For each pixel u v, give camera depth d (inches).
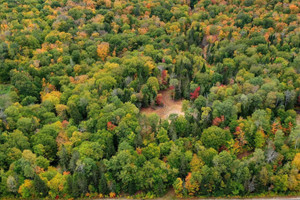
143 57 7367.1
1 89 7111.2
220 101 5920.3
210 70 7022.6
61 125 5610.2
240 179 4584.2
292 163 4650.6
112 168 4707.2
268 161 4761.3
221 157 4596.5
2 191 4704.7
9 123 5684.1
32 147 5236.2
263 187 4603.8
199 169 4645.7
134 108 5718.5
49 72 7249.0
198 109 5797.2
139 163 4766.2
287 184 4530.0
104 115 5541.3
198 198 4660.4
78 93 6373.0
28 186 4640.8
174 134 5137.8
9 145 5157.5
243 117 5605.3
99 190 4675.2
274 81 6156.5
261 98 5674.2
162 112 6314.0
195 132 5191.9
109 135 5162.4
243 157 4916.3
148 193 4690.0
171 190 4793.3
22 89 6673.2
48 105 6127.0
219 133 4940.9
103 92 6264.8
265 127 5162.4
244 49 7706.7
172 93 6727.4
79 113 5871.1
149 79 6604.3
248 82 6190.9
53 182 4611.2
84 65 7347.4
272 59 7288.4
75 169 4744.1
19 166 4830.2
